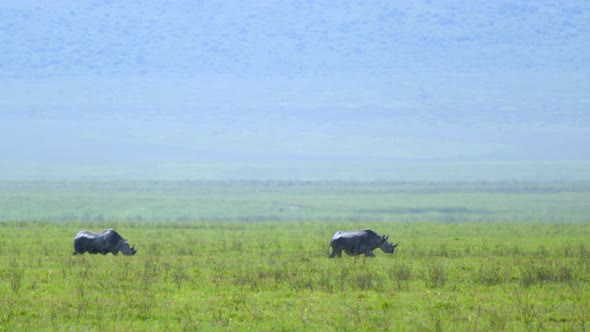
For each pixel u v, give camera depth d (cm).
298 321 8006
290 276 10644
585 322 7888
